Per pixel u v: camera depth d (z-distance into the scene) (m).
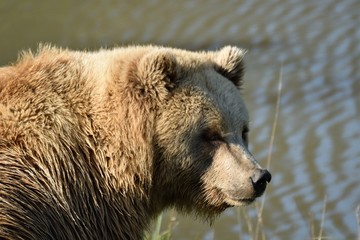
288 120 25.19
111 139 11.74
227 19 31.44
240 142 12.35
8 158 10.98
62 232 11.12
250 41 29.77
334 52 28.78
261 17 31.52
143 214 12.07
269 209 21.19
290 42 29.62
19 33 31.33
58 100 11.60
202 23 31.30
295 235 20.09
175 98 12.04
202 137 12.17
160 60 11.91
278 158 23.50
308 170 22.89
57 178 11.24
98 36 30.83
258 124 25.08
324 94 26.42
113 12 32.69
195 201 12.42
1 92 11.44
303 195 21.73
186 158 12.11
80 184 11.44
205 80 12.35
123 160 11.76
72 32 31.30
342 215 20.78
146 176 11.91
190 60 12.52
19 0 33.84
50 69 11.80
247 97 26.53
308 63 28.20
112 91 11.84
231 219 20.70
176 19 31.73
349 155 23.41
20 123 11.27
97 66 12.05
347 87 26.67
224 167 12.16
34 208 10.86
